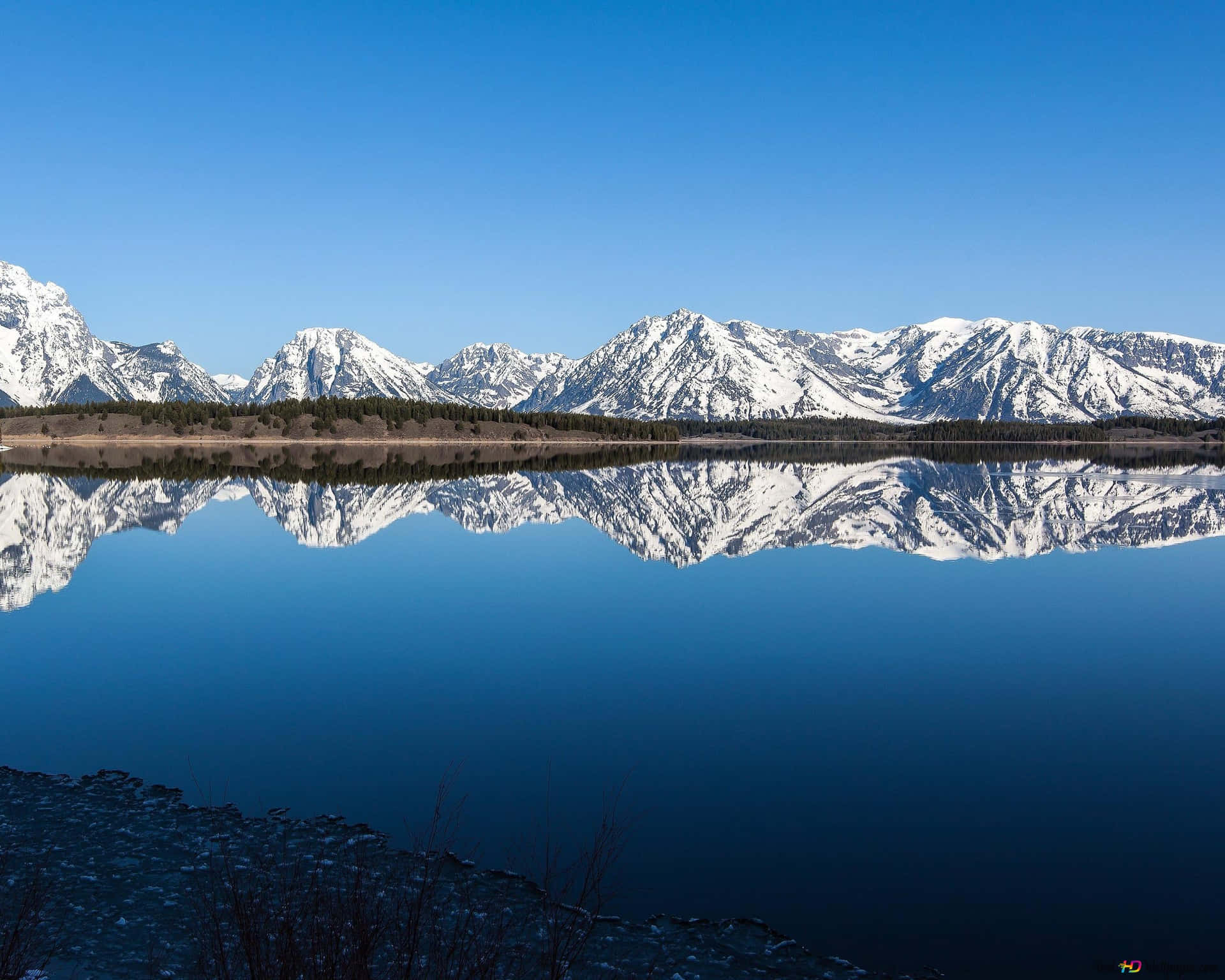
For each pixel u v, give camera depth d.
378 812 18.80
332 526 74.19
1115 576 49.94
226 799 19.52
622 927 14.70
